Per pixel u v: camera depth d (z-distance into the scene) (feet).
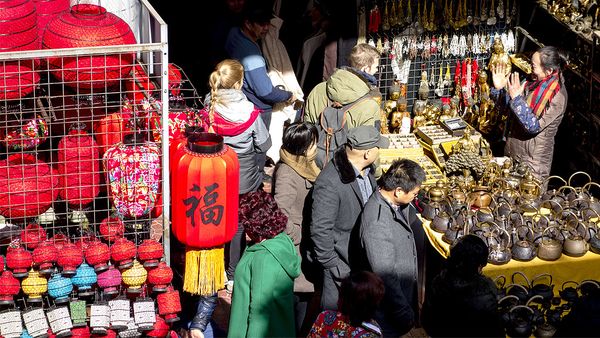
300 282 18.40
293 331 15.62
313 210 17.04
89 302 16.33
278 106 24.44
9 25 15.23
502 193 19.62
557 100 21.47
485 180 21.22
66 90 16.44
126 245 15.55
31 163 15.74
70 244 15.43
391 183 16.14
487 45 25.88
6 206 15.25
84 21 15.40
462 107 26.04
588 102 23.53
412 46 25.68
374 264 16.07
